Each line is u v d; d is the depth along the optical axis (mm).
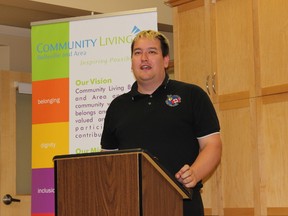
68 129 3791
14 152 5582
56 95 3844
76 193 1883
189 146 2365
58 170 1923
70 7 4676
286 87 3480
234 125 3830
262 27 3648
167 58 2512
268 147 3592
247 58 3750
